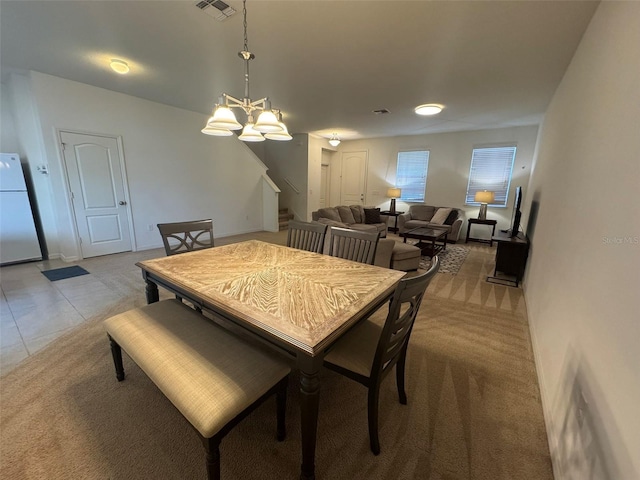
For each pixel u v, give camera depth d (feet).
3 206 11.85
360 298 4.35
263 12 6.81
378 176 24.89
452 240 19.92
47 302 8.94
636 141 3.22
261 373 3.86
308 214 23.80
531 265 9.91
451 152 21.47
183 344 4.35
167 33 7.88
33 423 4.58
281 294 4.48
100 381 5.55
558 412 4.34
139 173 14.89
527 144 18.74
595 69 5.67
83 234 13.39
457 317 8.57
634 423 2.41
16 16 7.17
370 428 4.15
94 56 9.48
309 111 15.43
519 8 6.44
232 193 20.02
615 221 3.46
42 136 11.64
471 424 4.77
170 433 4.45
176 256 6.70
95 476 3.79
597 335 3.48
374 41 8.07
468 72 10.03
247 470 3.92
